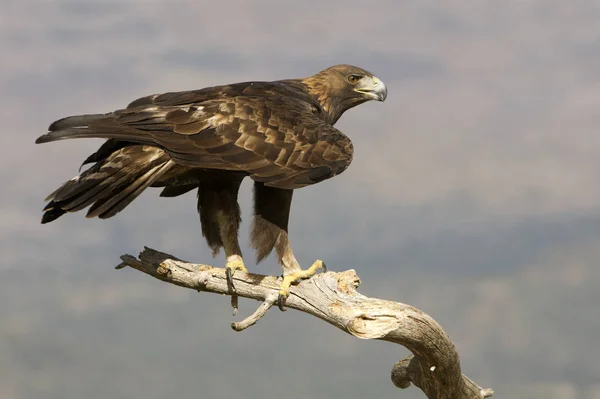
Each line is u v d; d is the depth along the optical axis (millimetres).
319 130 12453
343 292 11297
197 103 12266
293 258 12602
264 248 12711
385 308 10891
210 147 11859
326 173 12008
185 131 11852
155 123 11820
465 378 11969
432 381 11727
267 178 11820
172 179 13047
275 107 12531
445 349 11039
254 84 13445
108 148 12227
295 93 13789
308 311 11633
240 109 12219
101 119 11789
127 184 11641
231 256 12711
